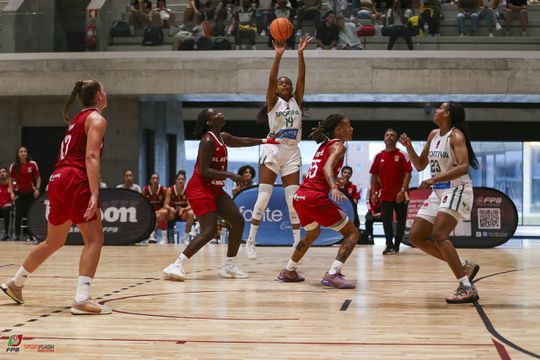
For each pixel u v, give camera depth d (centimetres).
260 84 1482
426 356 327
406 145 537
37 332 385
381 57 1470
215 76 1490
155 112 1702
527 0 1598
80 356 327
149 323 414
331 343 357
